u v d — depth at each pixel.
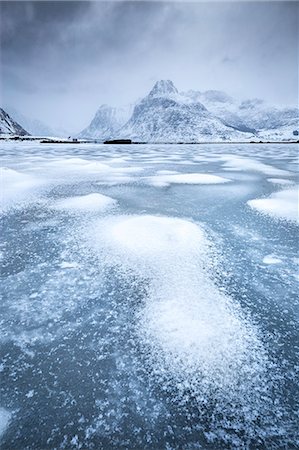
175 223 6.05
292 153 31.52
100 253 4.64
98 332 2.86
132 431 1.94
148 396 2.18
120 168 16.33
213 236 5.42
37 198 8.57
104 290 3.60
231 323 2.98
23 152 31.41
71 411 2.07
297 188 10.08
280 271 4.10
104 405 2.11
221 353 2.58
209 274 3.99
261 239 5.29
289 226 6.03
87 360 2.52
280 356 2.56
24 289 3.63
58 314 3.14
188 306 3.26
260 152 33.78
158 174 13.79
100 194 8.95
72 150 37.12
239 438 1.90
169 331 2.86
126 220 6.28
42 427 1.97
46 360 2.52
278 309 3.24
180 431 1.93
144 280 3.83
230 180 11.99
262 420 2.01
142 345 2.68
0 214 6.91
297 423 1.99
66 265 4.25
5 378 2.34
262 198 8.56
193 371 2.39
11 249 4.84
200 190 9.85
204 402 2.13
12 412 2.07
